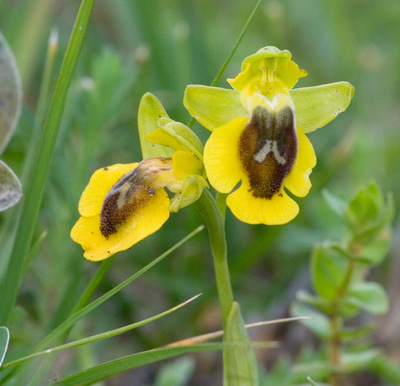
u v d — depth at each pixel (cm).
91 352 27
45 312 26
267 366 29
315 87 23
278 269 32
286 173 22
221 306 23
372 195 26
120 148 31
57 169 26
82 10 23
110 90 27
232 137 22
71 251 26
